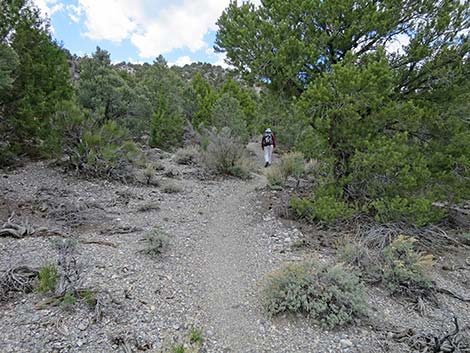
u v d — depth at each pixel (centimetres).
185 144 1952
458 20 664
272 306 388
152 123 1839
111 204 740
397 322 393
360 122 646
